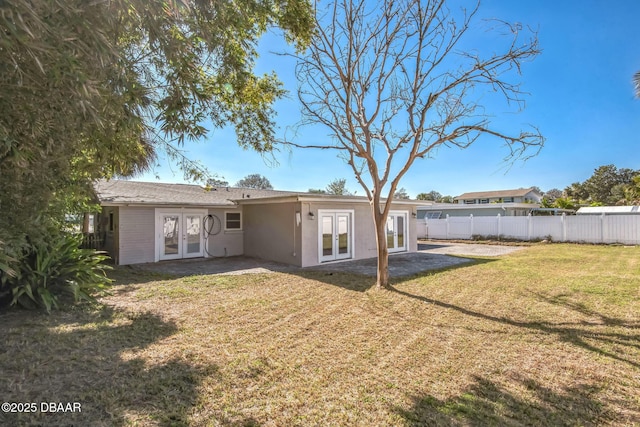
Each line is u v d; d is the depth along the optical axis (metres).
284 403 2.83
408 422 2.58
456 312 5.60
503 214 24.95
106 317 5.14
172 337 4.36
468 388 3.12
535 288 7.25
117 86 3.30
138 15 3.06
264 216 13.13
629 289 6.90
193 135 4.12
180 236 12.82
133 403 2.76
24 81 2.46
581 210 21.08
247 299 6.50
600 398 2.94
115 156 5.25
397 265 11.02
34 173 3.94
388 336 4.49
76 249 6.22
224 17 4.31
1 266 3.13
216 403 2.81
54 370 3.30
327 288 7.56
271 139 6.57
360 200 12.38
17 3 1.80
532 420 2.61
